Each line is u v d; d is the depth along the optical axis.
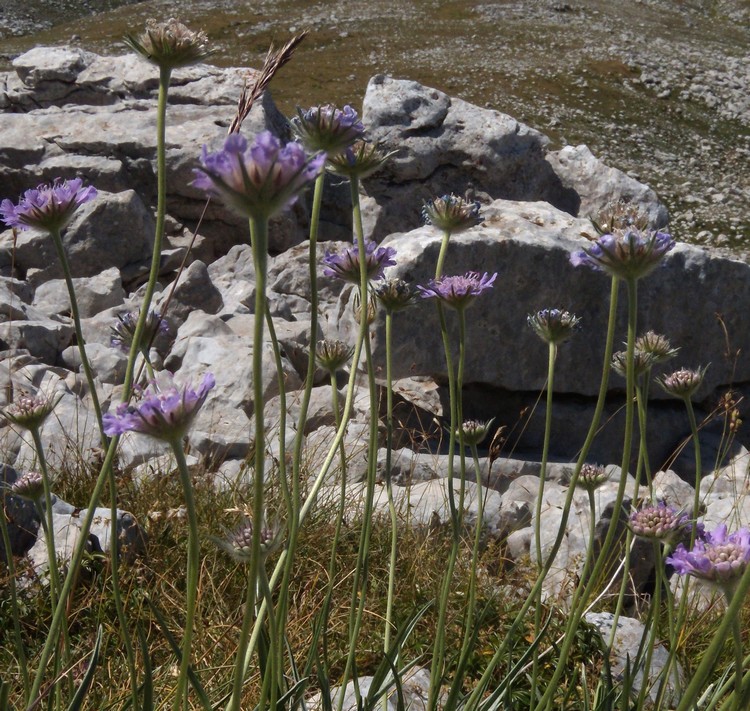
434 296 2.30
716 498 5.84
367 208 9.88
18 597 3.58
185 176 9.85
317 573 3.70
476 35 40.44
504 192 9.98
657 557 2.03
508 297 6.95
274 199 1.22
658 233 1.72
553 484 6.15
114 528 1.82
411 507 4.91
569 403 7.30
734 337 7.61
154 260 1.79
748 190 25.91
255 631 1.65
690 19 47.38
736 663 1.45
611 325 1.80
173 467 5.04
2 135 10.20
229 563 3.91
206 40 1.92
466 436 2.50
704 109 32.50
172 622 3.42
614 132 29.42
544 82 33.16
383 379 6.69
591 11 45.78
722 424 7.50
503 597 3.93
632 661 3.37
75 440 5.42
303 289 8.82
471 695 2.09
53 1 52.28
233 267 9.43
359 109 29.53
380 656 3.29
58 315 7.75
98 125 10.40
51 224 1.94
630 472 7.03
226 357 6.59
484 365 6.98
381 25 42.00
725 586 1.46
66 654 2.03
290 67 35.38
